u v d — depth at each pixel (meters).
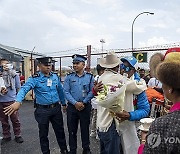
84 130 4.76
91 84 4.69
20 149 5.44
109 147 3.01
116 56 3.20
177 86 1.34
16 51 17.03
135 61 3.36
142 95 3.03
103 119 3.07
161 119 1.31
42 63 4.59
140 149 1.66
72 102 4.61
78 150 5.32
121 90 2.72
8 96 5.82
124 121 2.97
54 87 4.67
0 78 5.66
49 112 4.61
